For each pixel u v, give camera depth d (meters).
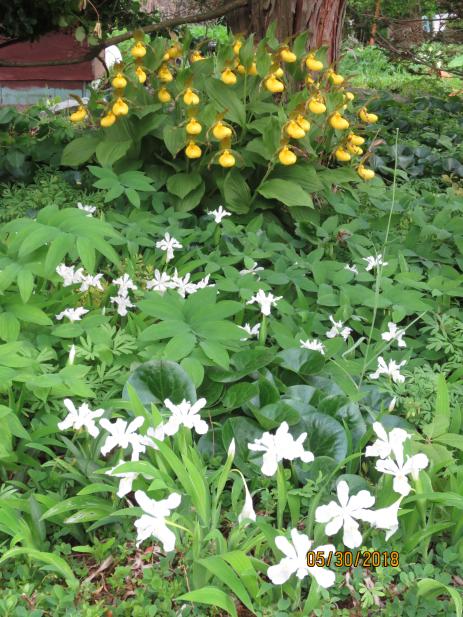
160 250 4.04
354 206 4.71
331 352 3.14
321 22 5.11
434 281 3.77
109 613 2.05
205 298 3.00
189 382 2.68
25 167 5.27
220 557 1.96
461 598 2.08
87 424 2.37
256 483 2.50
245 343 3.12
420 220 4.36
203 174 4.77
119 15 6.31
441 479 2.42
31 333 3.01
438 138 7.18
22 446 2.54
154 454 2.38
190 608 2.07
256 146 4.50
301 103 4.18
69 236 2.79
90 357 2.88
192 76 4.41
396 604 2.07
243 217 4.64
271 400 2.75
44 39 9.22
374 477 2.59
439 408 2.55
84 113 4.84
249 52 4.53
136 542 2.25
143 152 4.91
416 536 2.21
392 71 15.00
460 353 3.30
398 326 3.66
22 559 2.20
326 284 3.76
